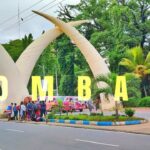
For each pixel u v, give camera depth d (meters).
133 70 59.94
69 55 70.62
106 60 64.31
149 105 48.06
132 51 59.91
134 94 31.89
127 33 64.12
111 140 16.77
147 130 21.14
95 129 23.19
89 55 45.84
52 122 30.14
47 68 80.00
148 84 62.28
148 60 59.50
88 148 14.02
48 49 78.44
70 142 16.16
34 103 32.91
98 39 63.34
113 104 40.41
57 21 46.44
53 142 16.27
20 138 18.12
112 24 64.31
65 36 69.44
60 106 38.34
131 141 16.31
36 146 14.90
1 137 18.73
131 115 28.27
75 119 28.55
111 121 25.56
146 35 65.88
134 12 64.44
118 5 62.91
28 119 33.50
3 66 42.94
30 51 46.81
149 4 65.25
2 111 41.44
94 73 45.47
